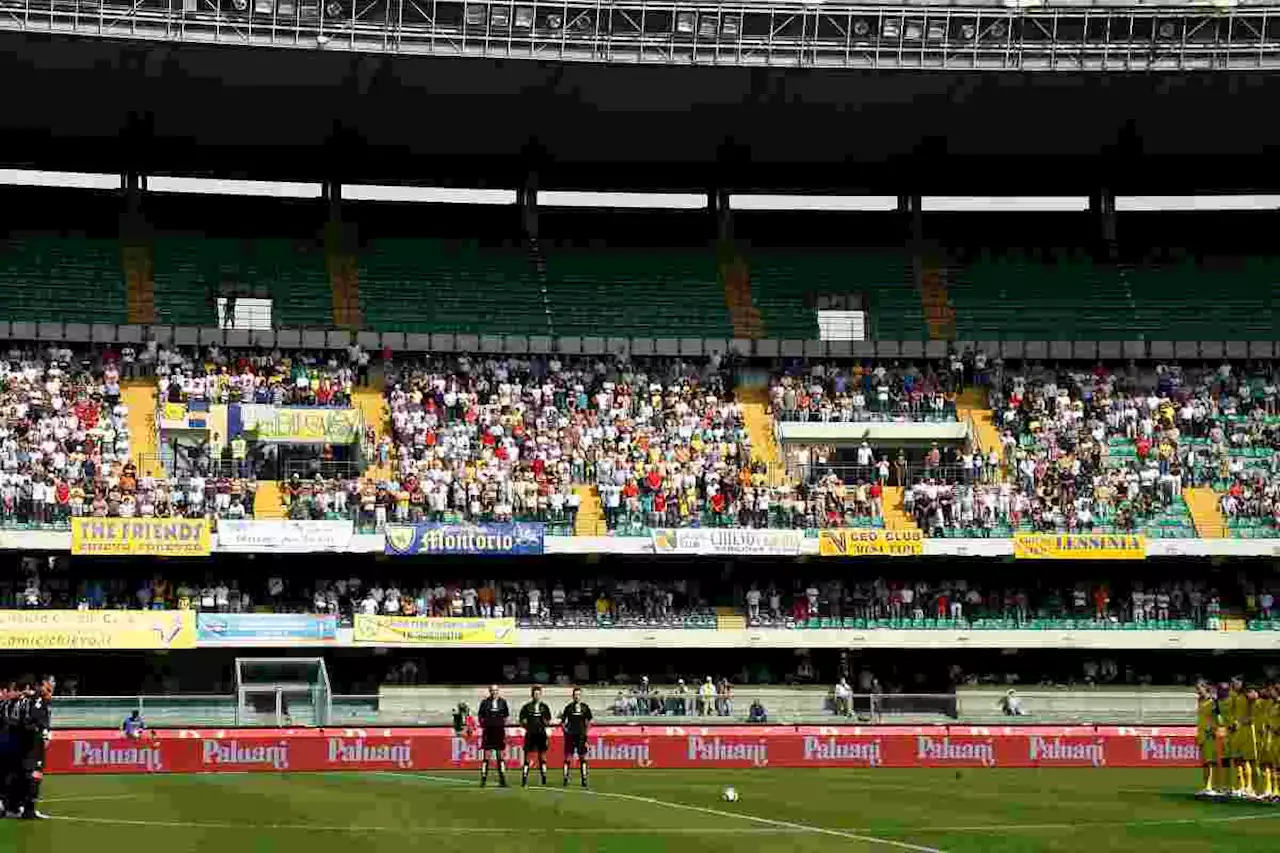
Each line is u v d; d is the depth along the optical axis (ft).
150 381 205.87
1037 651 202.59
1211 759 115.55
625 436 206.49
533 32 201.57
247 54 199.21
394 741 152.25
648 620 192.65
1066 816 100.94
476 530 188.34
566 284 230.89
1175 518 199.41
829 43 205.77
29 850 79.61
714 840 86.17
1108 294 233.35
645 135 225.56
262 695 156.15
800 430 211.41
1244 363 224.33
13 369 201.98
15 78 204.03
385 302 223.51
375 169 234.99
